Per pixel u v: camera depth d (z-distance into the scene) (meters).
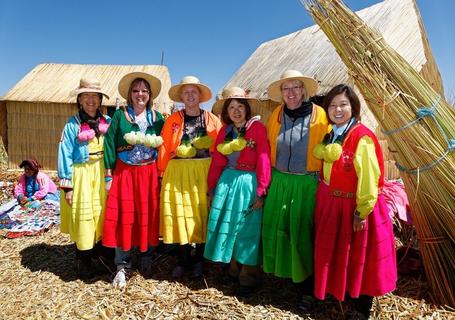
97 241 3.42
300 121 2.90
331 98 2.66
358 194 2.50
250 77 10.28
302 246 2.85
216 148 3.17
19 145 9.00
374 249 2.60
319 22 2.78
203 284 3.32
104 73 9.77
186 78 3.28
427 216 2.97
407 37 6.05
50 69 10.03
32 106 8.86
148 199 3.32
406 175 2.94
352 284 2.63
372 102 2.79
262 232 3.00
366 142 2.54
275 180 2.97
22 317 2.86
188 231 3.25
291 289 3.24
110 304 3.00
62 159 3.32
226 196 3.08
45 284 3.38
